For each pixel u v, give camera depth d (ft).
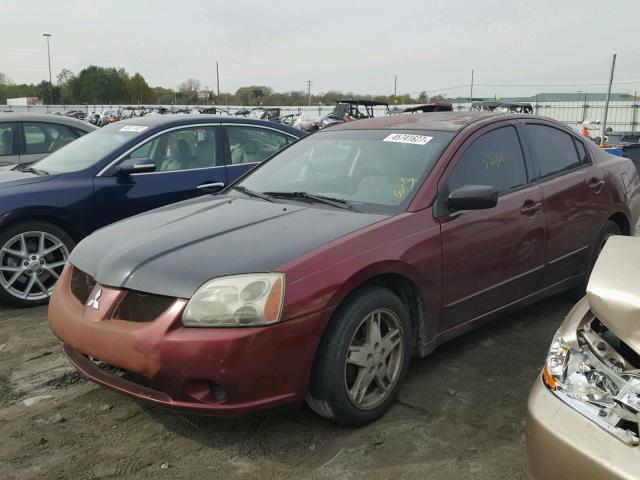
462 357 12.73
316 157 13.52
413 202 10.89
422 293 10.60
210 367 8.39
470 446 9.42
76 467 9.03
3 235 15.75
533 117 14.26
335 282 9.12
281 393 8.80
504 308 12.64
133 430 10.04
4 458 9.26
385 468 8.88
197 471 8.90
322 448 9.42
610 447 5.96
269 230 10.21
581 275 14.89
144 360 8.66
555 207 13.47
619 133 41.78
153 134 18.53
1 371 12.41
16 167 19.27
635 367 6.35
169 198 18.40
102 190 17.17
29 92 258.16
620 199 15.64
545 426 6.46
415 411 10.50
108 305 9.30
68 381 11.96
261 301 8.58
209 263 9.10
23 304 16.22
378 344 10.02
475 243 11.50
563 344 7.04
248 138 20.74
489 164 12.48
